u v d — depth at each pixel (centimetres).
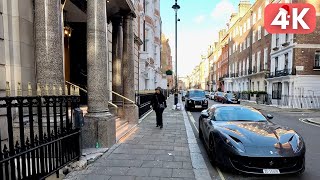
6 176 329
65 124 530
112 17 1097
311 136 964
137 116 1131
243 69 4534
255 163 477
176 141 785
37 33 547
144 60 2095
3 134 492
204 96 2131
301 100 2534
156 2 2981
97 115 684
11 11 538
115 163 558
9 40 530
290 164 480
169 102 3312
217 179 488
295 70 2545
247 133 537
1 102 485
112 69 1136
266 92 3253
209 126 643
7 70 522
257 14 3797
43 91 538
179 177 481
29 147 374
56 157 443
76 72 1120
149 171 511
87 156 579
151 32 2467
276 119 1616
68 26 1036
